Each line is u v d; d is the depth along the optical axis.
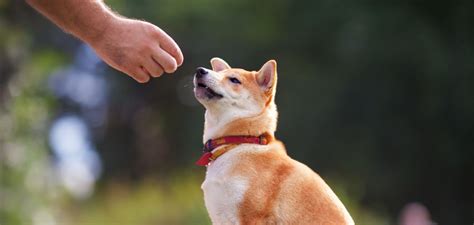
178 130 33.44
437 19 25.36
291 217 6.17
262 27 26.89
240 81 6.84
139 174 35.31
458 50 24.67
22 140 17.06
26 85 18.11
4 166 16.22
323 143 25.80
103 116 36.22
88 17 5.14
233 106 6.74
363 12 24.25
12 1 18.11
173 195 20.69
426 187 26.16
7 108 16.83
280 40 26.84
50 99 19.70
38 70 19.81
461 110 24.58
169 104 34.41
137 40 5.27
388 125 25.38
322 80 25.69
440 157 25.72
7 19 18.08
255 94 6.84
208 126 6.84
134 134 36.16
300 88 25.97
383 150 25.61
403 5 24.88
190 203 19.41
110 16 5.24
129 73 5.39
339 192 17.77
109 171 35.84
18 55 17.53
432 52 23.67
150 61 5.32
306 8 25.88
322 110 25.56
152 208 20.05
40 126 18.09
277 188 6.28
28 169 16.70
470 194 26.31
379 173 25.61
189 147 29.69
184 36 27.33
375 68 24.56
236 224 6.32
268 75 6.91
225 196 6.35
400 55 23.81
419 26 24.00
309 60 26.77
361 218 17.88
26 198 16.39
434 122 25.22
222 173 6.42
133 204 20.73
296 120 25.75
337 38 24.67
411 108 25.12
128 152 35.97
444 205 26.33
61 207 20.42
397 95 24.91
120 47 5.27
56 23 5.14
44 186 17.92
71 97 35.03
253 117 6.73
